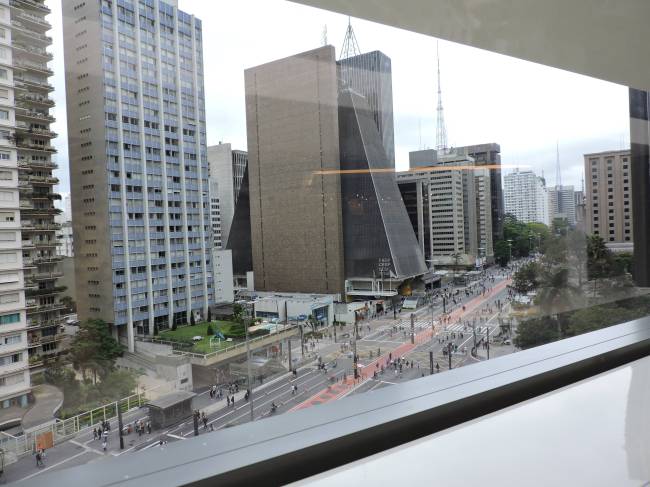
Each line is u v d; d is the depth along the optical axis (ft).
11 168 255.09
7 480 226.79
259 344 344.28
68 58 283.79
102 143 297.74
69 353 266.77
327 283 426.51
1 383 236.43
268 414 321.73
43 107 271.49
